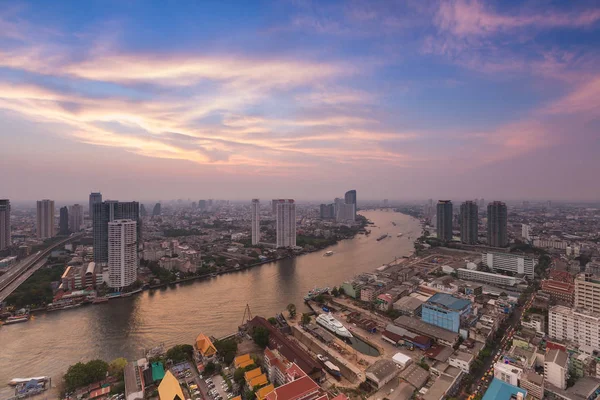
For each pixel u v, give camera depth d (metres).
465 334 198.62
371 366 162.25
